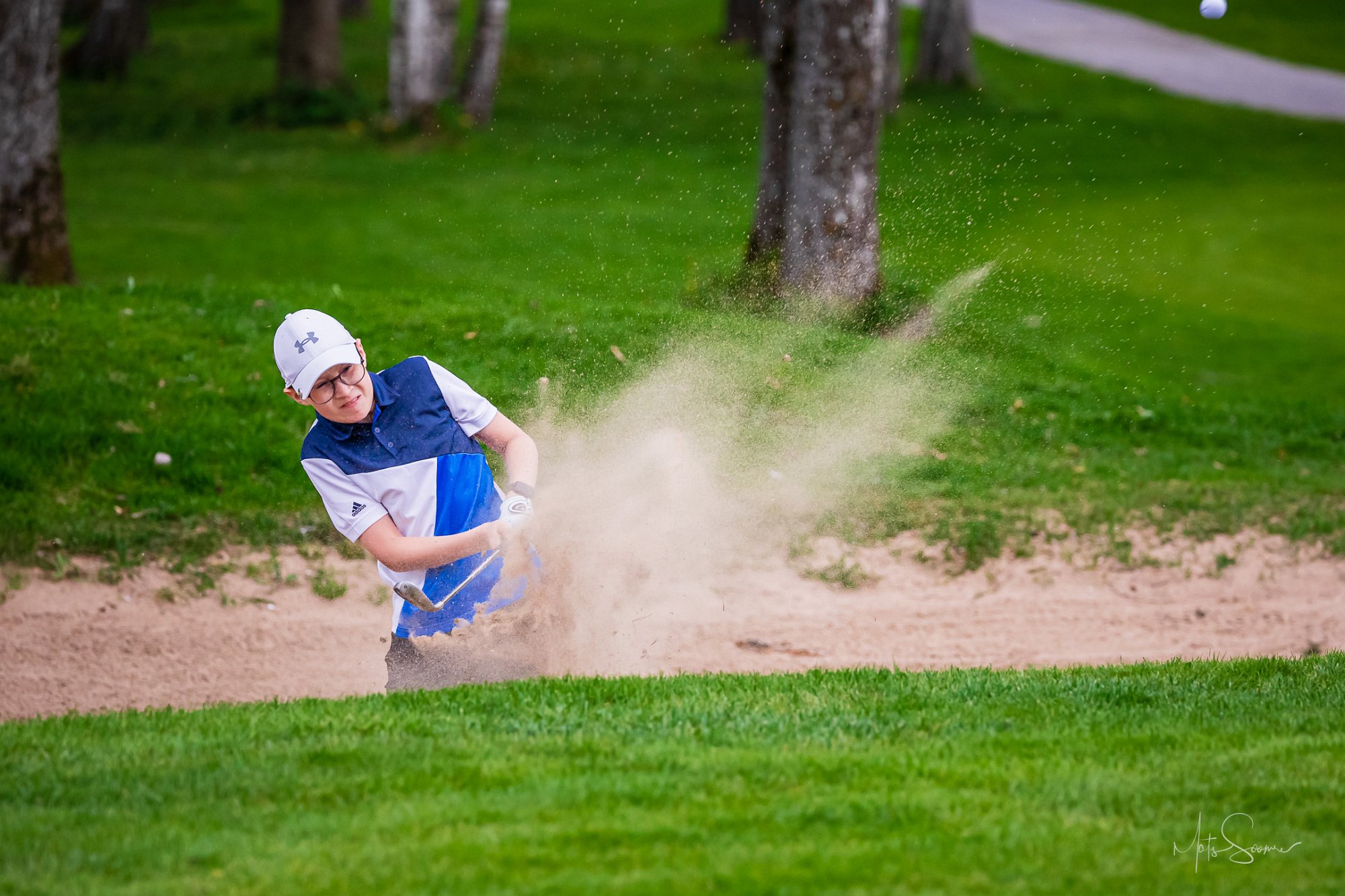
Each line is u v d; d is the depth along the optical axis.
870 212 46.84
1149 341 57.06
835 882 11.52
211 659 25.50
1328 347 59.94
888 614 28.73
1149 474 38.00
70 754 15.38
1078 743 15.62
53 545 28.67
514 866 11.89
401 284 61.19
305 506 31.50
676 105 105.69
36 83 43.47
